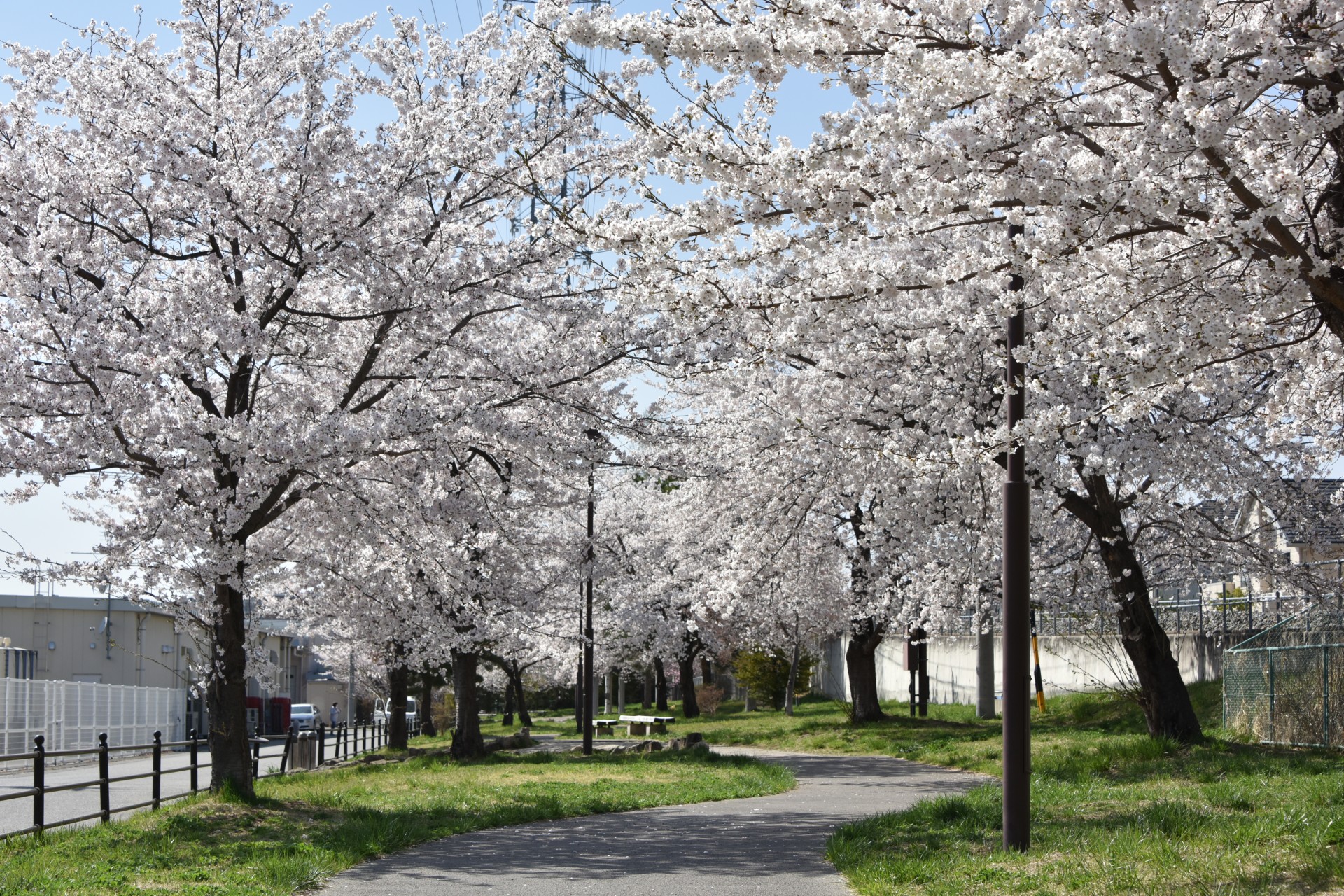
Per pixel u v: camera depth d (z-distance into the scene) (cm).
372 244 1298
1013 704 834
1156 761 1400
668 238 709
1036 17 592
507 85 1417
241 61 1386
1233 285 703
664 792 1559
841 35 600
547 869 923
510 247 1391
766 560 1883
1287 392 854
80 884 816
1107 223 619
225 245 1325
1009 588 843
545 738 3738
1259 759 1327
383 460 1438
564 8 636
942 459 823
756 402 1800
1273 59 549
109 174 1206
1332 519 1694
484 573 1891
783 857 970
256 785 1680
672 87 669
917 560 1948
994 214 716
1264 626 2175
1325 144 716
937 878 737
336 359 1478
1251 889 590
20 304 1144
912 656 3106
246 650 1344
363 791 1550
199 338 1163
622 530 3038
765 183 660
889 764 2084
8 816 1512
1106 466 1415
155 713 3469
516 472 1616
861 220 683
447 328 1394
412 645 2014
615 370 1567
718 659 5584
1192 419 1412
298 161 1260
